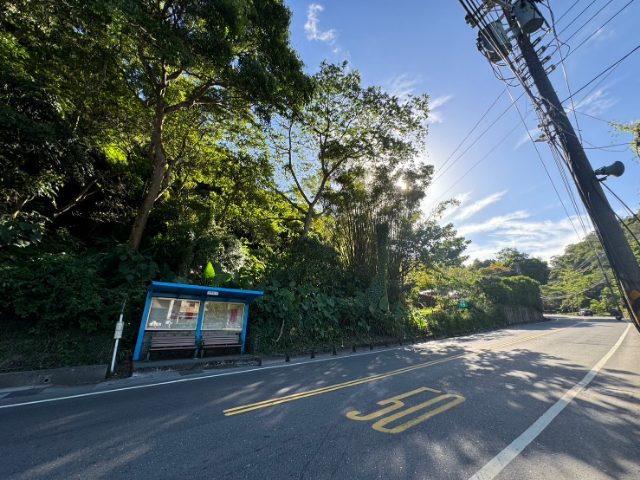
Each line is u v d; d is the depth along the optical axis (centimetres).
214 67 909
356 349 1130
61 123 909
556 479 254
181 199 1370
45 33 868
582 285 4872
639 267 414
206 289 817
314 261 1273
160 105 1107
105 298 757
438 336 1627
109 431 357
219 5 781
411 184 1644
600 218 447
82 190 1352
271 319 1003
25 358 616
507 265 6347
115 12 684
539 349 1061
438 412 417
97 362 675
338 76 1483
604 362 806
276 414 412
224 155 1489
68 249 937
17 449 310
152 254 1162
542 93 515
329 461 284
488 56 588
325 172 1689
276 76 1044
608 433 351
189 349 799
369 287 1450
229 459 289
